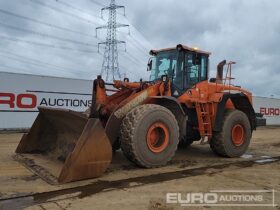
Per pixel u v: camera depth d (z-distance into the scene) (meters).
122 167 6.99
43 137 7.75
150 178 6.14
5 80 14.94
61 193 5.09
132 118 6.61
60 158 6.97
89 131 5.80
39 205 4.57
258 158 8.74
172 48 8.44
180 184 5.80
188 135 8.51
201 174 6.60
